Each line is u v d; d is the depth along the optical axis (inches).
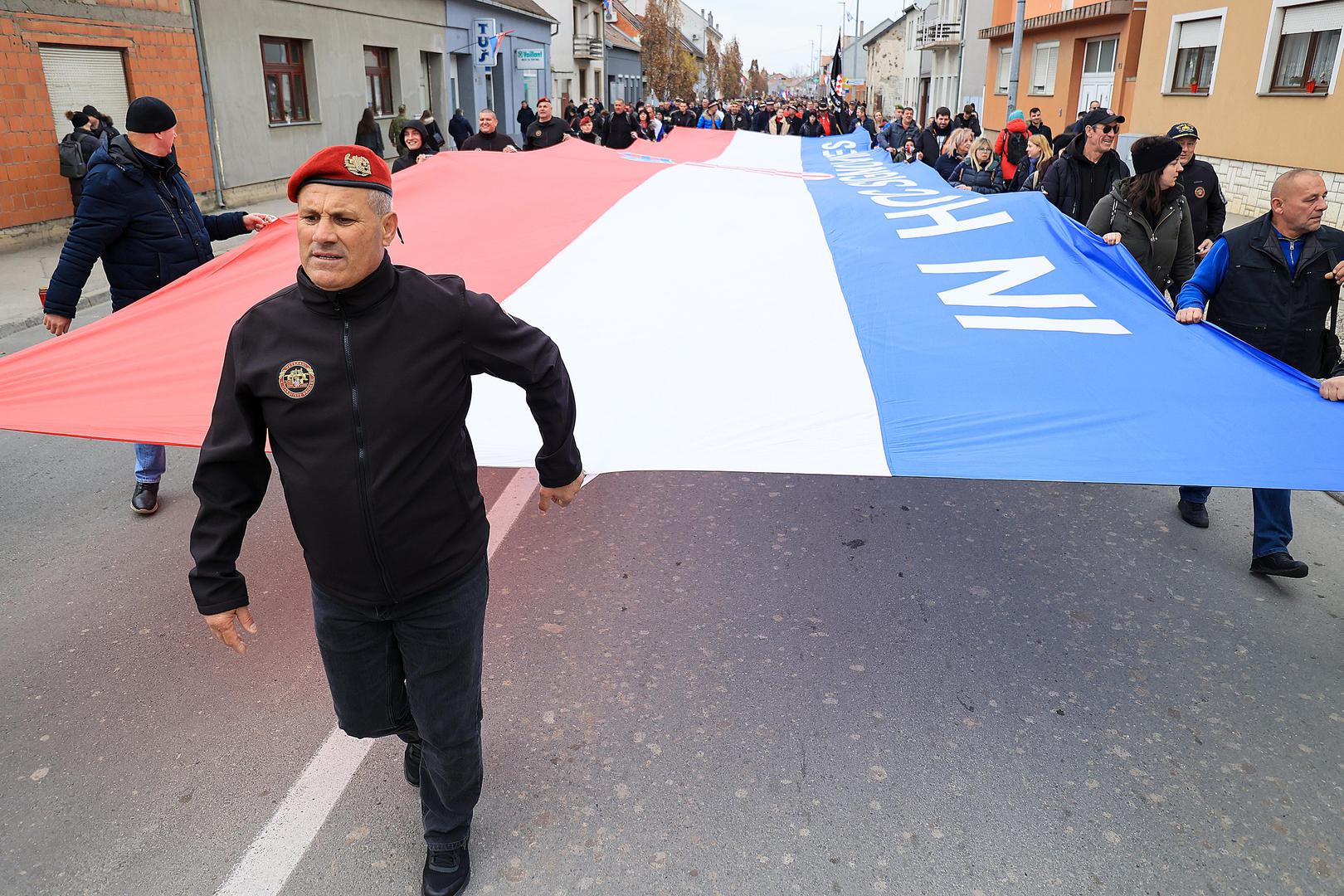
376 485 79.6
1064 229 174.6
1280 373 134.0
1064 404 125.9
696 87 4242.1
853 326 150.2
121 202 172.1
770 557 176.2
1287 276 157.8
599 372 135.9
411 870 102.5
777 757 121.5
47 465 220.4
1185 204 197.5
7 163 481.4
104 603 157.9
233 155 673.0
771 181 245.9
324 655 89.7
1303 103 576.7
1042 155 385.7
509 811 111.1
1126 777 118.4
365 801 112.7
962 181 356.8
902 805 113.2
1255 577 170.2
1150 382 130.6
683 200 218.4
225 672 138.6
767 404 126.9
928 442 117.4
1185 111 728.3
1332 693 136.1
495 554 175.9
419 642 88.0
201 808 111.4
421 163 229.8
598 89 2092.8
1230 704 133.3
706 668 140.7
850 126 1059.9
